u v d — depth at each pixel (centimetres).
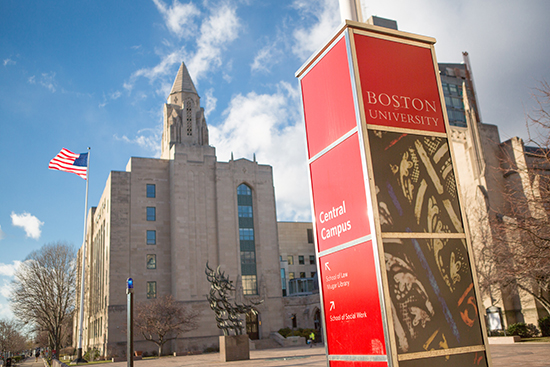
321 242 795
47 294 7131
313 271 9988
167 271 7094
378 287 660
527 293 4275
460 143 5306
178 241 7006
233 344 3369
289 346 6506
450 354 672
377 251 664
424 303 677
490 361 696
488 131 5097
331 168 784
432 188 741
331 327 754
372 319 671
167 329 6019
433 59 814
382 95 749
